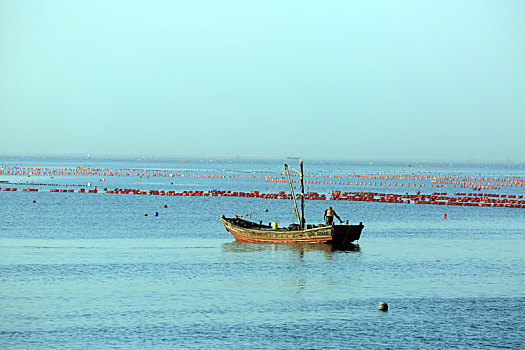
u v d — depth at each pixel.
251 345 67.25
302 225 137.88
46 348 65.81
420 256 120.81
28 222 174.12
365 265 110.75
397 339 69.56
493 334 71.50
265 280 97.44
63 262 110.44
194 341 68.25
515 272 105.12
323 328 73.00
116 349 65.75
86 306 81.06
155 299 84.94
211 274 101.62
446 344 68.25
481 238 149.50
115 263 110.06
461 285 94.94
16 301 83.25
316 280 97.81
